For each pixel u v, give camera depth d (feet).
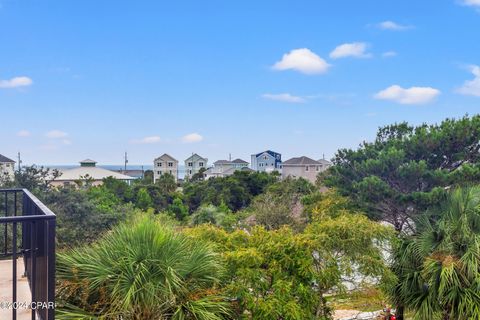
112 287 14.52
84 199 62.23
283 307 19.92
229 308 17.72
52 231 8.13
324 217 30.76
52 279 8.13
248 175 127.54
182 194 131.85
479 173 36.70
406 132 49.73
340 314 37.99
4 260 15.92
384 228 25.85
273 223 59.21
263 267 22.35
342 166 48.06
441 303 25.03
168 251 15.52
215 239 23.40
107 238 16.47
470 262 23.94
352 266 24.07
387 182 43.34
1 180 69.21
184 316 14.96
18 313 10.25
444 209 28.76
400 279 27.94
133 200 119.65
